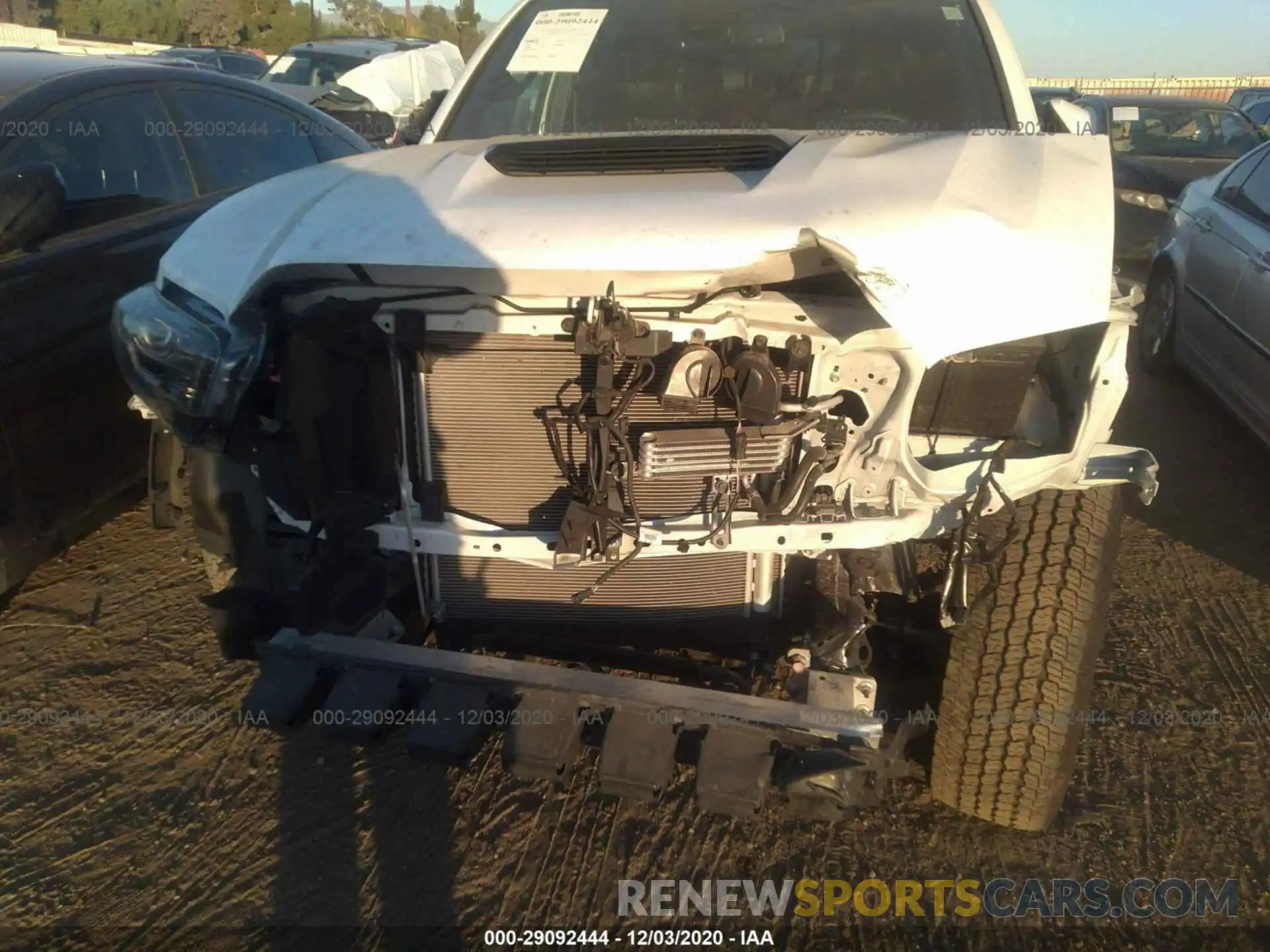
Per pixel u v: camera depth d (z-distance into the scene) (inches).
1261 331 184.5
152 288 93.7
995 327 74.8
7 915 96.6
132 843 105.3
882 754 80.1
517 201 83.4
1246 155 223.5
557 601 96.7
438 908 97.2
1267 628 142.9
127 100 160.2
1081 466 84.7
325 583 89.9
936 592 102.0
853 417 82.0
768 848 104.3
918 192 80.2
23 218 128.1
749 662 99.6
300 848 104.5
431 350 84.7
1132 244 331.0
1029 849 103.9
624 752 80.2
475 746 84.3
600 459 82.7
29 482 130.1
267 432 87.6
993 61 123.6
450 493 90.5
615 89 128.8
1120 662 135.4
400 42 577.0
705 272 76.2
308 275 82.4
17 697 127.2
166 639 138.9
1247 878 100.7
